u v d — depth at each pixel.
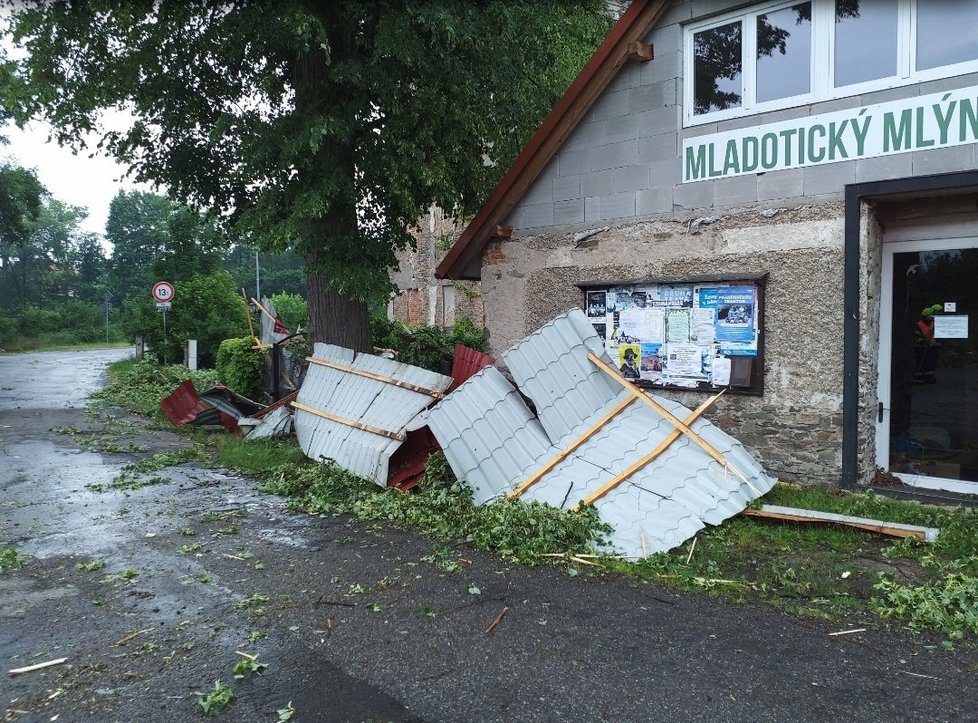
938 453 6.99
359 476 8.36
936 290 6.98
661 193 8.43
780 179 7.45
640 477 6.53
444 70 9.94
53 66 11.24
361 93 10.04
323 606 4.84
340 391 9.86
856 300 6.95
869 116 6.84
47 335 63.47
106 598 5.05
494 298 10.24
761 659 3.97
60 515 7.29
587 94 8.86
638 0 8.18
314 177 9.91
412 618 4.60
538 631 4.38
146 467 9.58
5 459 10.17
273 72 10.42
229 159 11.80
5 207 32.22
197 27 10.80
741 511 6.36
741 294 7.69
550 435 7.21
